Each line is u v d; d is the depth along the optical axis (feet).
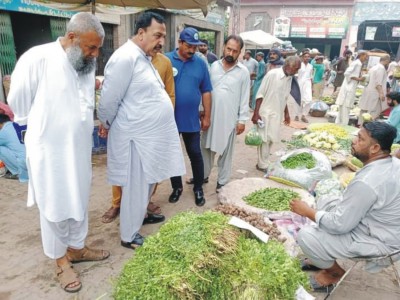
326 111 31.63
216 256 5.97
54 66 6.72
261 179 13.55
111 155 8.84
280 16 75.25
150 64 8.54
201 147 13.52
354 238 7.45
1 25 17.78
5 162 13.84
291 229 9.96
